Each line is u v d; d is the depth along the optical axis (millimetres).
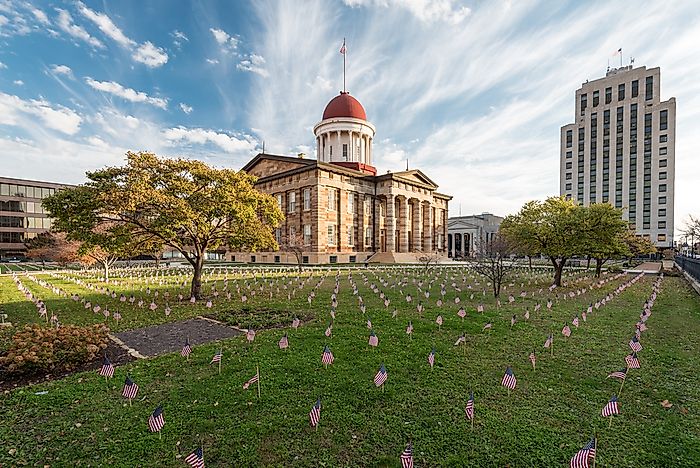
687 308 15547
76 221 14609
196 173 16734
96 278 30297
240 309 14711
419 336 10555
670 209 82250
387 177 53750
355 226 52719
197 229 16766
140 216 16281
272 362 8312
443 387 7070
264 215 20078
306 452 5043
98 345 9141
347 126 58750
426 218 62125
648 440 5398
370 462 4844
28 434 5500
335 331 11016
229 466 4746
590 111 93250
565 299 18016
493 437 5414
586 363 8516
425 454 5020
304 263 47875
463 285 23984
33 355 7699
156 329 11820
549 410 6223
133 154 15875
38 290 22094
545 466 4797
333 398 6578
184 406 6281
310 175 47844
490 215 93500
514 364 8359
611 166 89938
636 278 28797
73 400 6555
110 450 5090
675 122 82312
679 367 8328
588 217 22703
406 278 27672
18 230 83000
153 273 36125
